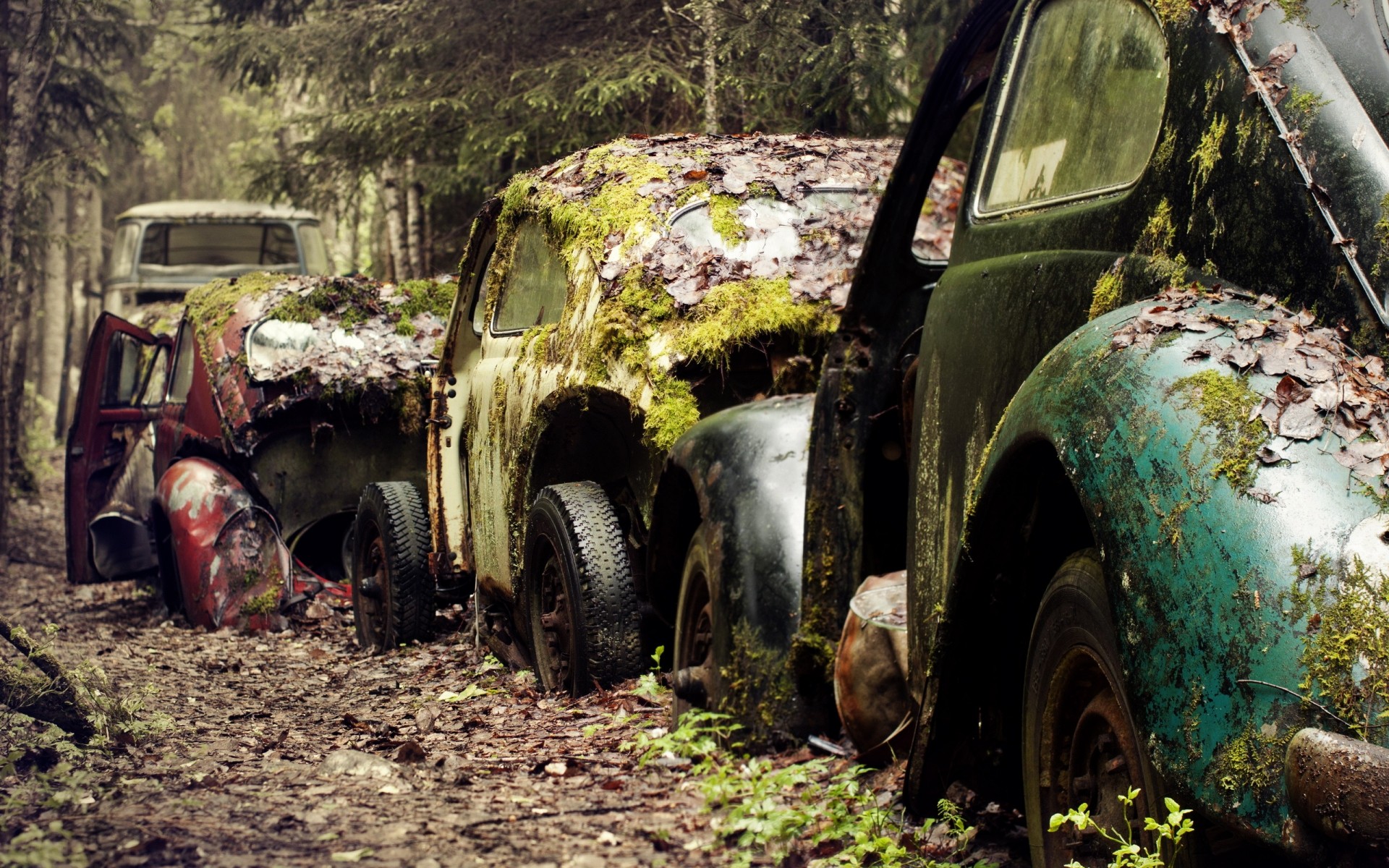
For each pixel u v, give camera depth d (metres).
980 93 3.90
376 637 7.59
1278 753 1.95
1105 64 3.05
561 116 10.62
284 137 29.56
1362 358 2.22
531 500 5.86
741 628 4.08
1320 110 2.38
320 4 14.73
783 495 4.18
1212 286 2.50
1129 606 2.22
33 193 16.92
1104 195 2.90
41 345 35.62
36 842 2.96
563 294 5.66
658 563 4.95
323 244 16.81
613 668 5.17
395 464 9.16
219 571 8.52
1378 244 2.24
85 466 10.52
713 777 3.55
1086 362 2.49
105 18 17.00
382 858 2.98
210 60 13.89
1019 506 2.82
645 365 4.99
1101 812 2.60
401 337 9.07
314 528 9.69
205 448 9.22
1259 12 2.56
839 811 3.27
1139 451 2.27
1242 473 2.12
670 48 10.98
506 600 6.36
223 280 9.67
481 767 4.15
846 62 9.35
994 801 3.27
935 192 6.99
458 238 14.37
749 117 10.41
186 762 4.16
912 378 3.92
